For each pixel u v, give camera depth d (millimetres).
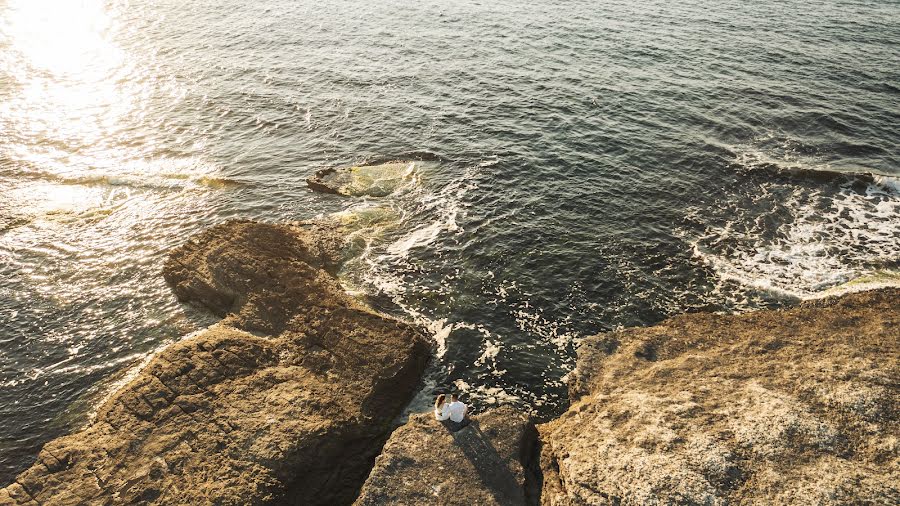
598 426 18234
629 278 26391
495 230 29656
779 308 24109
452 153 36594
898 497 14766
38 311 25750
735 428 17172
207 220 31359
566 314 24688
